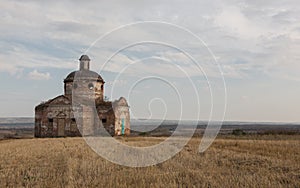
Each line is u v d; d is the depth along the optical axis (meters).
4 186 14.63
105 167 19.39
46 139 50.03
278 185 14.76
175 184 14.59
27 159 23.84
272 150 30.73
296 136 59.00
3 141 50.00
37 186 14.45
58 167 19.95
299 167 20.16
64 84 62.66
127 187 14.18
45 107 60.72
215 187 14.34
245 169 19.78
